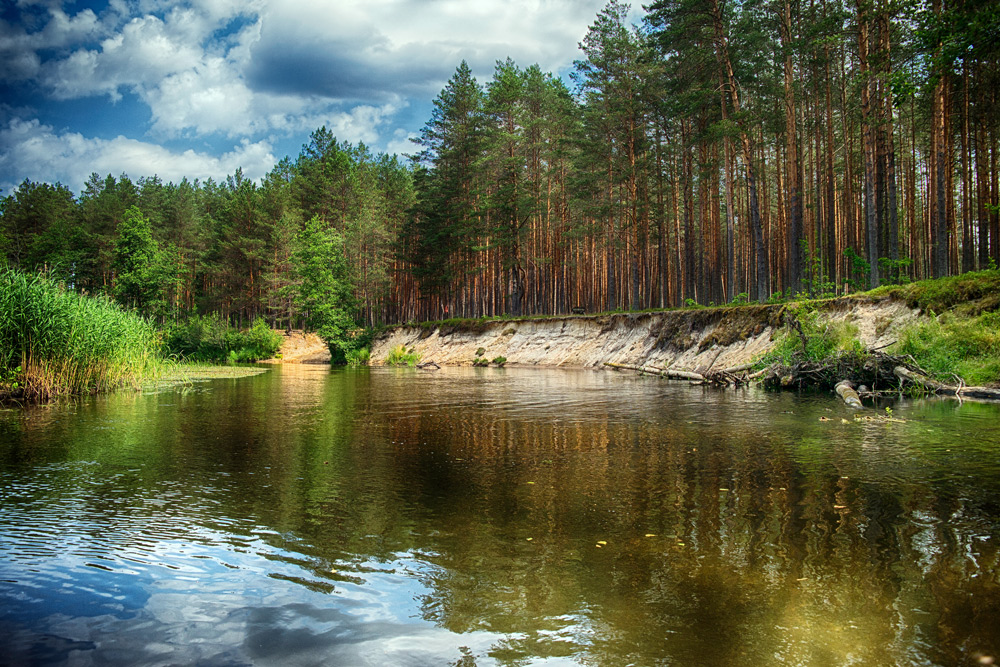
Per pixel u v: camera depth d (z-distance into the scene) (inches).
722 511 225.5
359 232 2233.0
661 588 157.9
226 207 2625.5
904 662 119.2
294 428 452.8
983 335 597.0
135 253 1828.2
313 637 132.6
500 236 1797.5
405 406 601.3
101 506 239.8
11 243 2358.5
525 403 617.0
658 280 1792.6
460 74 1930.4
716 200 1480.1
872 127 913.5
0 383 621.3
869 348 673.0
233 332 2007.9
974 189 1401.3
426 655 124.3
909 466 289.3
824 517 214.5
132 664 120.9
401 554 185.5
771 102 1354.6
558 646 128.3
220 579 166.2
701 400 612.4
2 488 267.9
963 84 1022.4
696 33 1142.3
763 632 133.1
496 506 237.9
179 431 437.7
